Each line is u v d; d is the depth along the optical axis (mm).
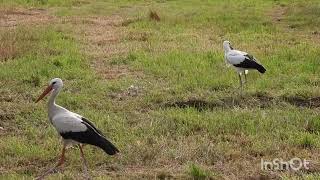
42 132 10922
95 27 22375
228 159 9750
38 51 17266
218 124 11281
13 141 10328
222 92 13469
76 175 8992
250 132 10930
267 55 17297
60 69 15297
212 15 25078
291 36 20547
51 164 9508
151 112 12133
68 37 19953
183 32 21250
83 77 14758
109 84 13992
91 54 17375
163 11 26625
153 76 14992
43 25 22281
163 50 17984
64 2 29109
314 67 15516
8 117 11805
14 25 22547
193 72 15117
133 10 27453
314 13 25016
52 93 9234
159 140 10445
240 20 23734
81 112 11945
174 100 12867
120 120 11547
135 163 9578
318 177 8766
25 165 9492
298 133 10805
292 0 29891
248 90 13484
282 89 13750
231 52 13844
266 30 21797
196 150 9906
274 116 11805
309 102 12953
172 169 9266
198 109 12492
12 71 14766
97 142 8594
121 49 18234
